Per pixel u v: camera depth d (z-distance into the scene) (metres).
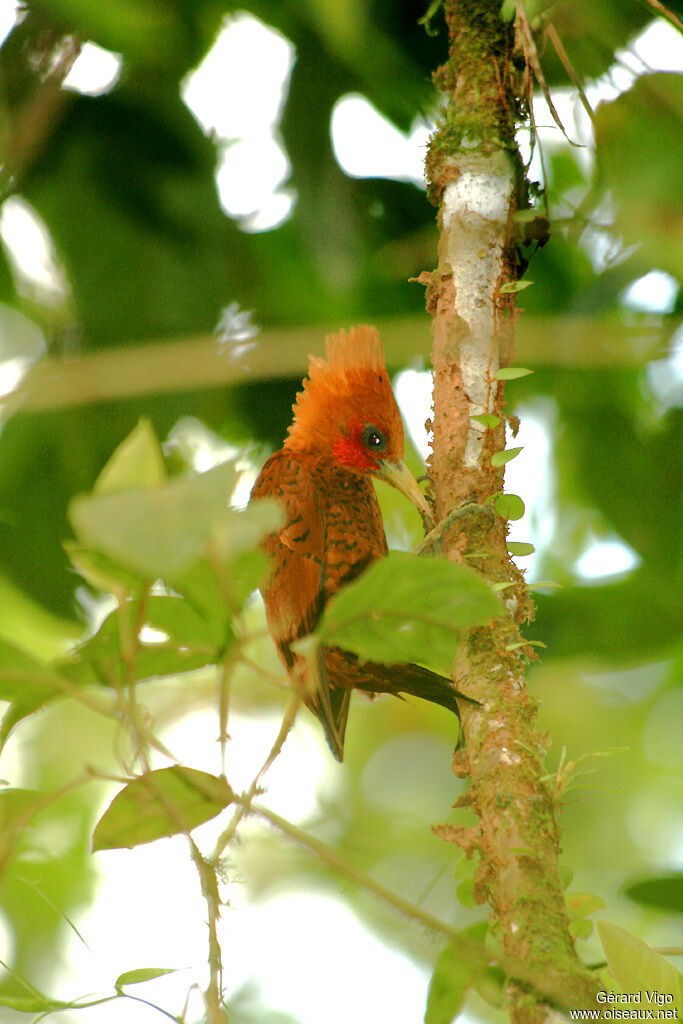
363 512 8.34
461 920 12.09
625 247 8.02
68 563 9.28
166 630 4.27
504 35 6.95
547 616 8.94
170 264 9.21
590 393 9.43
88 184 9.09
